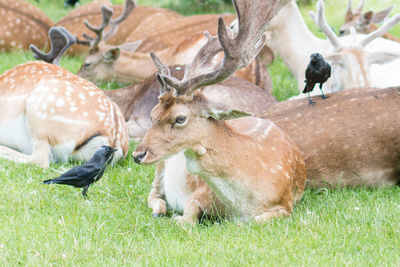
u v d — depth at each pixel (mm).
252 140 8383
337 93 11094
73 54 21188
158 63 8102
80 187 9383
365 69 12328
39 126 11336
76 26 21984
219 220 8750
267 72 15742
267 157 8430
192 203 8719
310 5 27156
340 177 10312
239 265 7113
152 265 7141
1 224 8234
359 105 10562
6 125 11727
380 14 19641
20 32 21391
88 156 11547
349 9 19266
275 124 9633
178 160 9211
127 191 10039
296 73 16312
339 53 12469
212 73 7621
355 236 7809
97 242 7809
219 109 7680
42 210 8883
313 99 11055
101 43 17703
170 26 19734
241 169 8109
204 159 7922
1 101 11758
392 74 14023
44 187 9852
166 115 7656
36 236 7840
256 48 7816
